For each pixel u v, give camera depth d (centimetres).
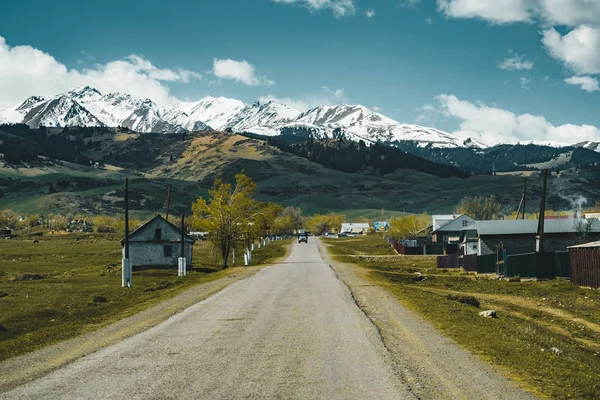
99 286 3944
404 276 4572
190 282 3931
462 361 1204
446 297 2898
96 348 1444
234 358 1262
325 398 926
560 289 3466
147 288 3672
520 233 6431
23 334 1880
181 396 948
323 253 8362
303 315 1981
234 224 6291
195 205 6347
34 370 1202
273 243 13050
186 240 6688
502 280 4316
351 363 1188
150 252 6619
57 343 1571
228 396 944
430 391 962
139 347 1430
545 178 4509
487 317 2152
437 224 10569
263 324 1783
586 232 6128
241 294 2808
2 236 16438
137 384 1038
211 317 1988
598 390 998
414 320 1852
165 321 1923
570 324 2286
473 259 5322
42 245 11788
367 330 1623
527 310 2666
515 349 1360
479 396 932
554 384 1020
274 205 6475
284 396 940
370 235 18300
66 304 2769
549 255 4156
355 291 2881
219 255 7075
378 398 920
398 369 1127
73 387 1029
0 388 1043
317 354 1289
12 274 5131
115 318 2117
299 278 3844
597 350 1734
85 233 17788
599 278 3353
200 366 1185
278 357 1263
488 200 15075
